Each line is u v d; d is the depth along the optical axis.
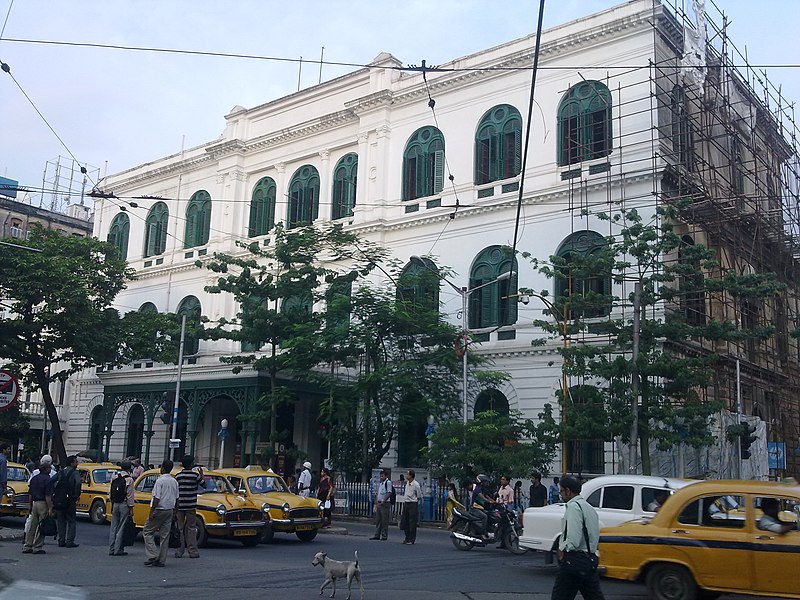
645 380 21.62
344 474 30.56
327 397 31.81
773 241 31.94
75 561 14.77
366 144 37.12
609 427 21.02
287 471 33.66
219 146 43.69
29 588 5.51
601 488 14.66
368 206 36.41
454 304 32.72
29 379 37.75
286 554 17.34
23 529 20.20
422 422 30.25
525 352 30.02
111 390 40.66
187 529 16.11
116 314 37.59
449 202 33.69
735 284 21.59
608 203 27.19
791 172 36.56
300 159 40.72
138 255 48.00
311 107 41.06
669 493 13.98
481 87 33.62
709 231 28.72
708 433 21.94
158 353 37.75
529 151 31.67
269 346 39.78
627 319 23.89
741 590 10.09
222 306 42.19
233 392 34.47
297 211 40.44
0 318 34.69
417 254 34.38
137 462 24.30
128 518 16.12
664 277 21.91
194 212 45.50
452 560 16.92
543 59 31.80
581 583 8.36
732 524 10.41
